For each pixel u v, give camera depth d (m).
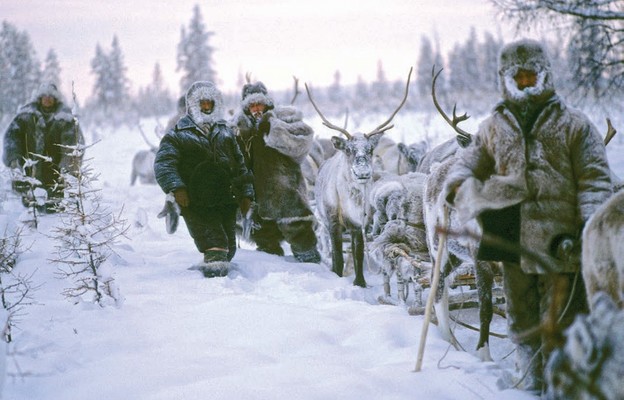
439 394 5.72
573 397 3.90
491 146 6.01
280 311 7.87
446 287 7.48
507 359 7.15
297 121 11.81
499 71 6.01
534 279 6.02
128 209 17.95
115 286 8.25
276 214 11.67
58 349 6.75
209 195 10.45
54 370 6.24
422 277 8.26
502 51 6.00
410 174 9.48
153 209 18.06
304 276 10.32
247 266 10.80
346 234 11.69
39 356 6.50
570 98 20.55
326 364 6.29
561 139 5.81
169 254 11.89
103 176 33.69
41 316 7.72
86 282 8.48
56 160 13.68
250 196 10.91
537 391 5.85
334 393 5.63
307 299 9.02
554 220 5.76
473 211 5.88
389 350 6.82
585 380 3.82
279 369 6.15
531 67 5.93
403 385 5.82
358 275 10.32
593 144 5.79
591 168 5.74
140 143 53.59
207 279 9.80
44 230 11.85
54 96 13.80
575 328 3.96
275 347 6.87
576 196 5.79
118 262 10.85
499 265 7.12
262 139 11.73
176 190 10.27
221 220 10.84
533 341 6.01
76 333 7.19
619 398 3.74
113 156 43.78
